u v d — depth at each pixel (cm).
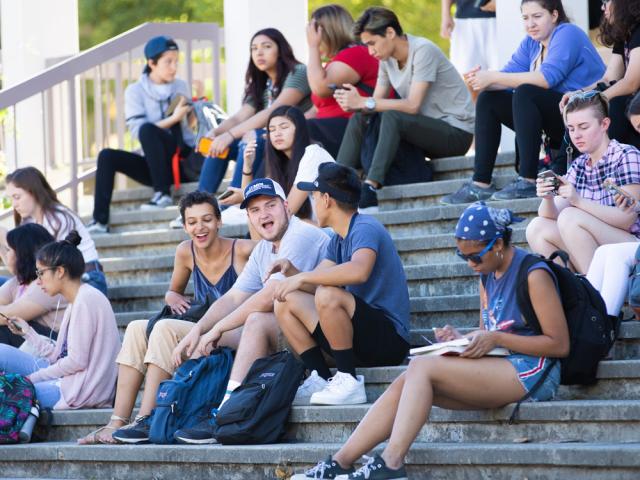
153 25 3588
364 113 2808
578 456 1634
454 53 3584
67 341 2352
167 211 3159
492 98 2611
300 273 1997
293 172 2536
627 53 2370
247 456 1886
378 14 2812
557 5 2611
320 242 2175
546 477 1667
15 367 2344
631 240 2028
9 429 2197
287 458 1850
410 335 2219
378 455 1683
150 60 3366
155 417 2048
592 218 2031
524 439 1769
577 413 1736
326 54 3062
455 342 1744
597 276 1956
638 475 1597
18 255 2559
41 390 2288
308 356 2016
